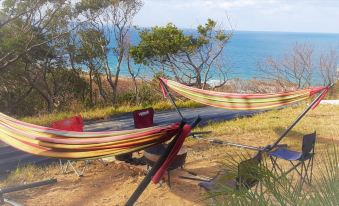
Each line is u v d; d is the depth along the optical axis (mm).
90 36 26125
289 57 25719
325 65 25172
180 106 16125
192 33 23938
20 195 5719
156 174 3156
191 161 7234
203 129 10359
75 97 26812
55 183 6219
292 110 13469
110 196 5680
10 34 22875
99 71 27562
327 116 12055
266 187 2717
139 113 7598
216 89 26547
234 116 12875
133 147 3551
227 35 24297
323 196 2426
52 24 24219
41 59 24609
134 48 22812
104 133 3824
